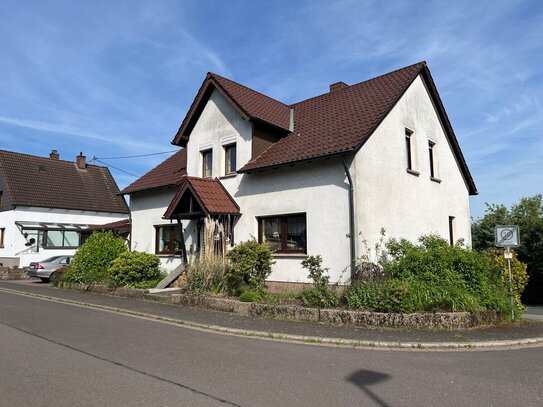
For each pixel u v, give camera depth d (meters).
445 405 4.86
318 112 16.67
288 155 13.95
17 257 29.72
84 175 37.19
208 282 12.98
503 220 26.38
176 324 9.98
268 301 11.38
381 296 9.81
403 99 15.42
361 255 12.12
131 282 15.81
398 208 14.21
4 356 6.86
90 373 5.94
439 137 17.69
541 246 19.58
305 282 13.19
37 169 34.41
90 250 17.91
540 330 9.52
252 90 18.17
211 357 6.91
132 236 20.48
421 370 6.30
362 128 13.05
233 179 15.82
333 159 12.88
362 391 5.31
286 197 13.98
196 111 17.64
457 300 9.66
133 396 5.03
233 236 15.39
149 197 19.78
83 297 14.82
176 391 5.21
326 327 9.34
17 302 14.08
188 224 17.50
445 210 17.39
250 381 5.65
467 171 19.00
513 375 6.07
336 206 12.66
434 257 10.68
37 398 4.94
